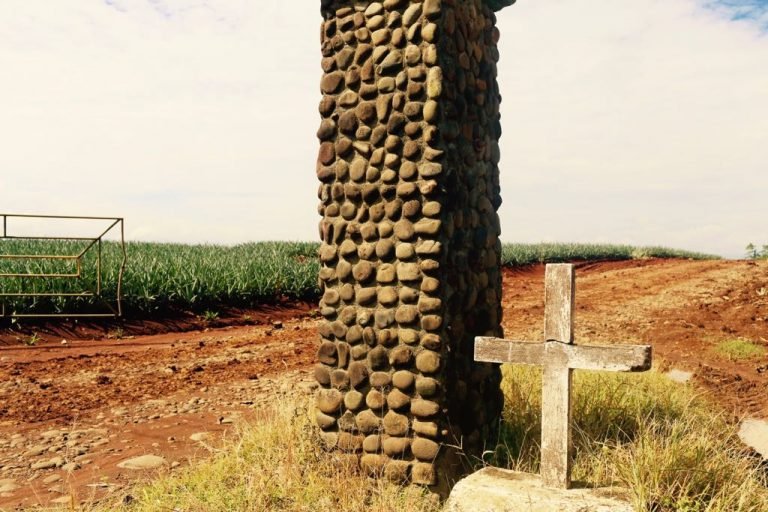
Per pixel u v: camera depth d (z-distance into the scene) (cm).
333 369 469
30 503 434
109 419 634
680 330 1200
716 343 1093
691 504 377
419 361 438
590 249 3200
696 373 880
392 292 448
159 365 896
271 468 444
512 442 514
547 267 400
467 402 474
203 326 1320
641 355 371
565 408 389
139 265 1479
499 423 533
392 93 446
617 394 609
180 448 545
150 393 736
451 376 448
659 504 372
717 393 787
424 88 437
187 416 642
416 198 440
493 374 530
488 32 532
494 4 535
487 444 507
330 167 469
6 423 620
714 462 432
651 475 396
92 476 485
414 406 440
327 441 470
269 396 713
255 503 402
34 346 1045
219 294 1464
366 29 457
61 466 507
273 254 2198
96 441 567
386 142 447
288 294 1647
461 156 470
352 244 462
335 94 468
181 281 1412
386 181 447
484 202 512
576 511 359
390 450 444
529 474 416
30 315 1085
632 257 3247
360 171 457
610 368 379
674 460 413
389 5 446
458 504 388
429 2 433
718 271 2020
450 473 445
